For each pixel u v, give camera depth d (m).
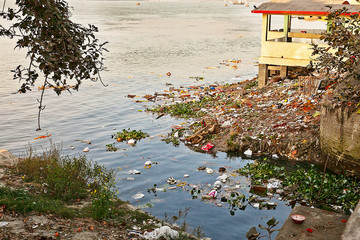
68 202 8.78
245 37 52.62
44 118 17.08
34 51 3.95
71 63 4.09
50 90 22.61
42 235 6.38
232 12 126.75
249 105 15.85
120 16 96.19
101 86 23.77
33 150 13.08
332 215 4.97
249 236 7.30
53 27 3.93
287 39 19.02
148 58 35.34
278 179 10.61
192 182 10.51
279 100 15.45
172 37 52.66
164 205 9.16
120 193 9.83
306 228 4.68
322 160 11.42
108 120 16.78
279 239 4.52
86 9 129.12
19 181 9.80
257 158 12.25
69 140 14.17
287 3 17.12
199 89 21.81
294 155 12.13
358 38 10.72
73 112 18.08
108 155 12.60
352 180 10.24
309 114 13.56
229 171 11.26
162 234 7.01
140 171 11.28
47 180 9.79
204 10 137.38
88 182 10.19
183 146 13.43
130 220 7.98
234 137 13.32
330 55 11.27
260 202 9.25
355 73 10.74
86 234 6.71
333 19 11.16
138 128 15.51
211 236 7.73
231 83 23.52
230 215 8.65
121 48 42.00
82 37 4.27
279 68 18.36
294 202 9.19
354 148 10.18
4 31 4.00
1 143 13.81
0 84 23.84
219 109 16.62
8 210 7.34
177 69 29.53
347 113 10.27
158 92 21.77
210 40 49.31
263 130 13.32
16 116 17.34
